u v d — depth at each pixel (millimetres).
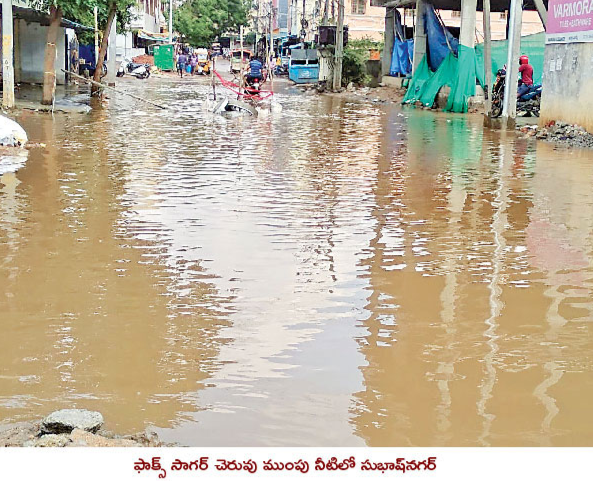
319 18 67562
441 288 6855
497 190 11477
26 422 4375
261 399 4719
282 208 10039
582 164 14344
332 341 5625
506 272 7340
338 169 13414
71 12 23422
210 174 12523
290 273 7250
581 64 18359
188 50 92375
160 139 17109
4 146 14672
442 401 4715
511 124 21781
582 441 4262
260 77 29609
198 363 5223
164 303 6375
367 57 49625
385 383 4945
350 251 8031
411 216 9703
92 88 30266
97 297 6477
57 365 5152
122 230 8680
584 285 6965
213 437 4262
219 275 7141
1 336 5617
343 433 4324
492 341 5645
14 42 35688
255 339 5648
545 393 4828
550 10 19938
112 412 4531
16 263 7348
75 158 13773
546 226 9211
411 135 19625
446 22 53281
